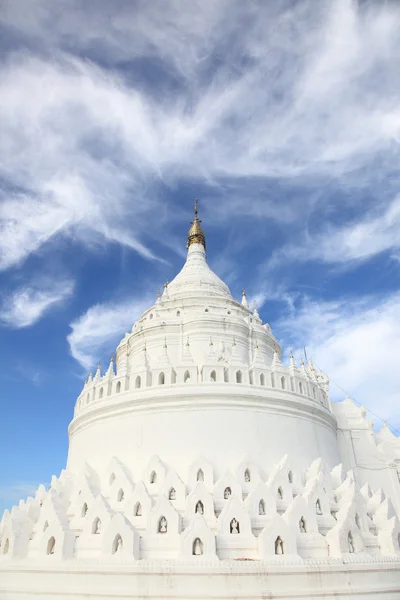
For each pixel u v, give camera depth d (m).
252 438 36.78
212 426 36.59
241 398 38.03
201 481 31.64
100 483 36.28
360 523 32.09
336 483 37.69
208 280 59.62
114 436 38.69
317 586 26.30
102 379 44.59
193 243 67.69
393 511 35.78
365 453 47.34
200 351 47.75
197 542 27.78
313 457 39.56
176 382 39.31
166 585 25.52
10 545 32.09
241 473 33.69
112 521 28.72
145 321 52.72
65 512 33.66
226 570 25.61
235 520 29.38
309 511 30.77
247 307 59.50
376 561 28.81
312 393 44.06
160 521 29.55
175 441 36.16
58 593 26.97
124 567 26.30
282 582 25.83
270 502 31.22
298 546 28.97
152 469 34.06
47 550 30.08
